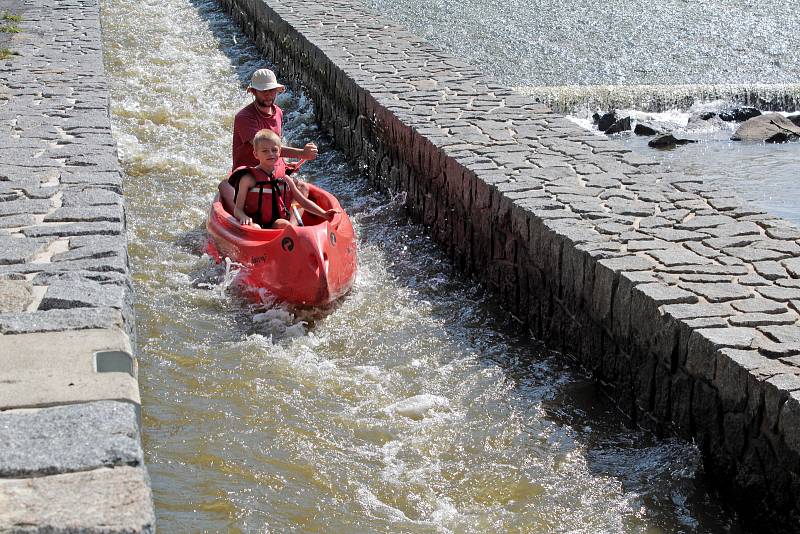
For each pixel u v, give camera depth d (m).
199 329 8.34
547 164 9.82
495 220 9.07
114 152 10.04
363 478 6.35
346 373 7.73
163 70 18.31
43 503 4.06
